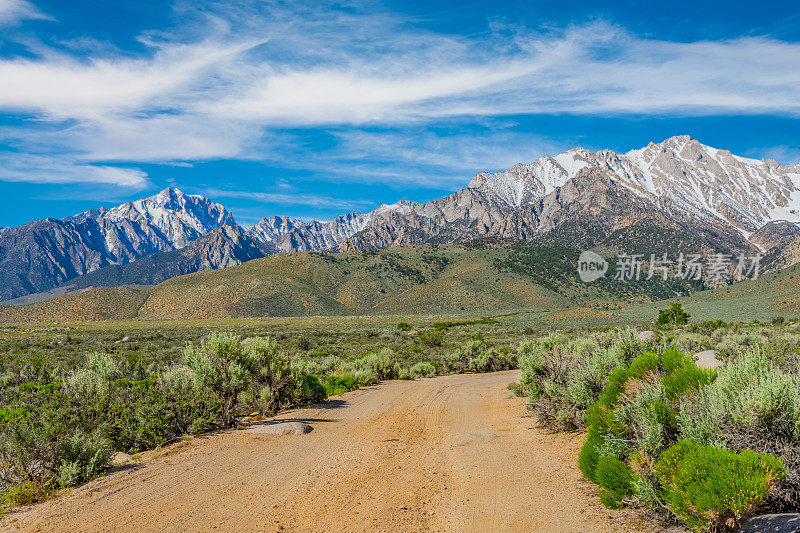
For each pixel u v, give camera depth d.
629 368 7.25
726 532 4.46
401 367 29.09
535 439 9.91
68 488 6.86
